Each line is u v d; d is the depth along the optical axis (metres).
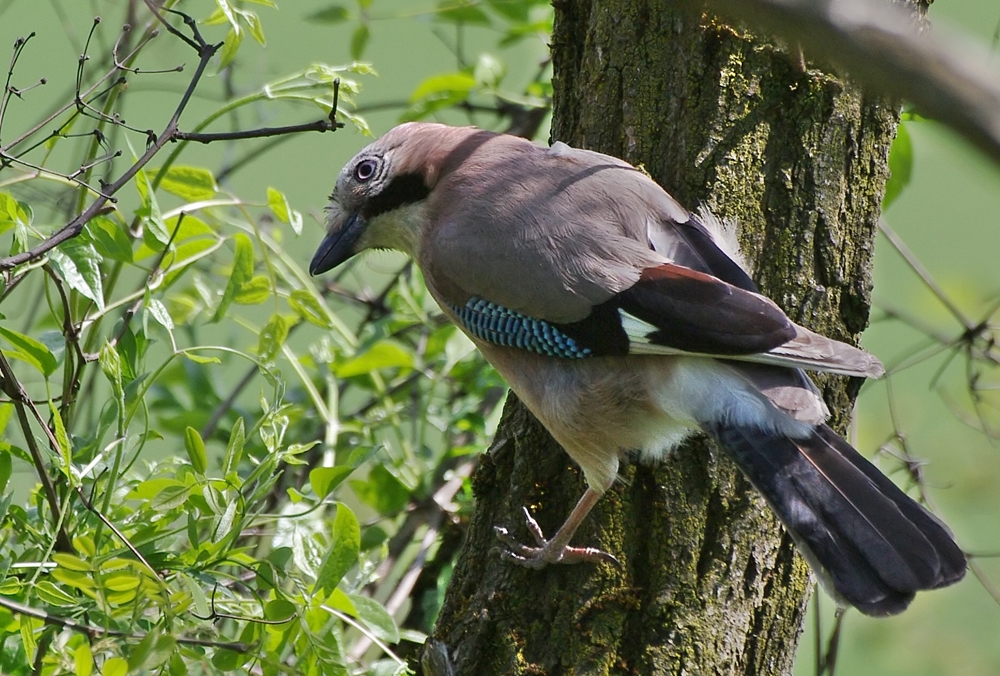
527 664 7.83
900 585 7.20
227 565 8.66
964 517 12.52
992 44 9.23
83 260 8.19
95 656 7.21
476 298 8.66
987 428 11.01
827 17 3.41
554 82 9.34
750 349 7.61
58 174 7.89
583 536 8.09
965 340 10.73
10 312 11.01
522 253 8.39
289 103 10.28
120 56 9.73
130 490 8.20
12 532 8.27
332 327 9.82
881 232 11.34
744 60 8.30
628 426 8.20
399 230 9.53
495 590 8.12
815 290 8.15
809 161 8.20
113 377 7.81
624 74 8.59
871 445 12.30
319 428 11.30
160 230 8.45
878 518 7.39
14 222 8.02
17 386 7.35
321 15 11.43
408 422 11.62
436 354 11.58
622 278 8.12
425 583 10.43
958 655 11.85
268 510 10.80
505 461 8.80
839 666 11.96
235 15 8.70
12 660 7.76
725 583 7.84
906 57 3.31
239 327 12.33
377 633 7.77
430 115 11.82
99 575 6.80
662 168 8.48
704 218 8.20
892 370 10.77
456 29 12.28
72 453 7.96
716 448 8.09
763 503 7.96
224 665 7.32
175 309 11.03
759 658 7.88
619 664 7.72
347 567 7.39
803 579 8.05
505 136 9.44
